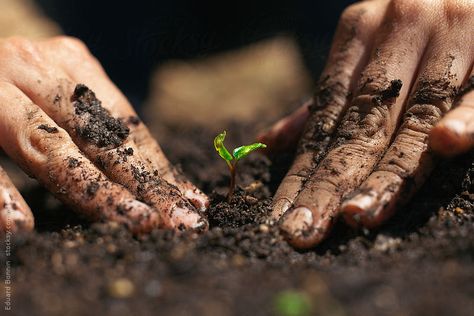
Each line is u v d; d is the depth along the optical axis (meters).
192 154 0.47
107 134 0.35
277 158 0.42
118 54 0.65
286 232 0.32
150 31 0.65
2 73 0.37
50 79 0.37
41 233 0.33
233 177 0.36
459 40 0.34
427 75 0.34
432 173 0.34
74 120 0.36
